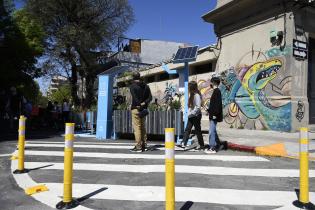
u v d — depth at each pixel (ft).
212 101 30.48
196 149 32.45
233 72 55.67
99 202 16.83
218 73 59.47
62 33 98.32
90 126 50.72
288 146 31.40
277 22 47.37
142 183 20.13
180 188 19.11
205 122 63.21
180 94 38.70
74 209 15.85
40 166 24.63
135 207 16.10
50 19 102.37
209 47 62.95
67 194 16.30
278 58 46.96
